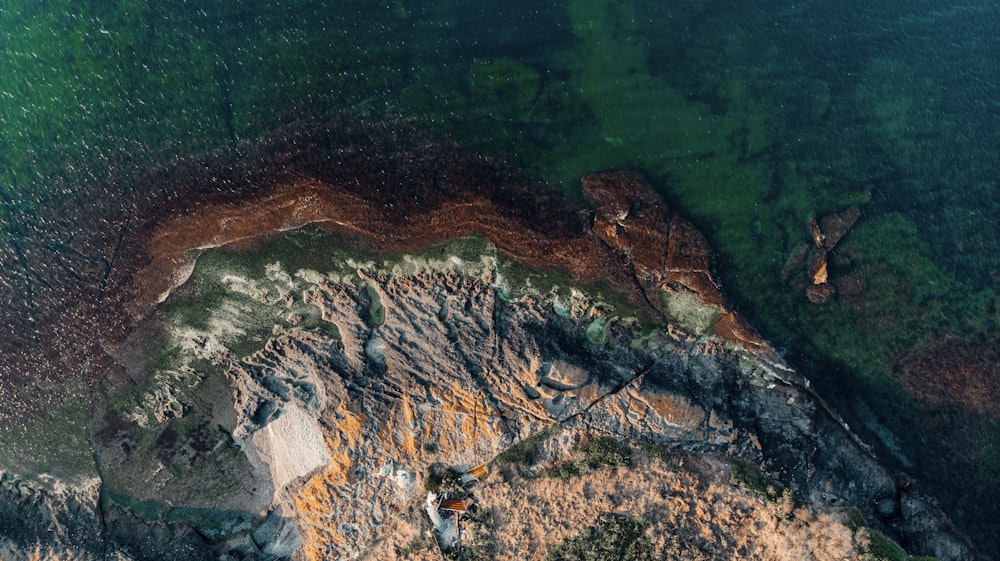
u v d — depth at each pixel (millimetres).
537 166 16422
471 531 15102
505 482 15141
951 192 16672
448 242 16047
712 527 14695
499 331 15531
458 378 15398
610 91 16828
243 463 16109
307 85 16859
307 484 15672
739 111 16812
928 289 16188
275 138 16656
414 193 16250
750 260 16250
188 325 16375
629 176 16406
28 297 16734
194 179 16656
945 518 15297
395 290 15906
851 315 16094
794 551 14383
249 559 15750
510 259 15945
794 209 16500
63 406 16469
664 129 16688
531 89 16797
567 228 16094
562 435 15227
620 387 15281
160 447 16203
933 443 15703
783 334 15953
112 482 16156
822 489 14906
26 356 16641
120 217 16703
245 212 16453
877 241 16391
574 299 15820
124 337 16516
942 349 15961
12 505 16109
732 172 16562
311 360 15828
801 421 15406
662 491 14875
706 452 15078
